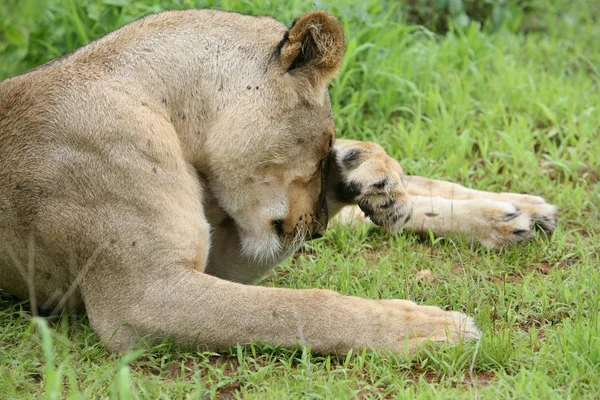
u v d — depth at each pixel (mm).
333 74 8188
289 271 9297
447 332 7188
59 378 6000
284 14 12305
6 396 6699
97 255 7523
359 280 8773
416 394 6652
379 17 13711
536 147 12031
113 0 11875
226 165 8047
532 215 9758
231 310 7359
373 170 8789
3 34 12930
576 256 9484
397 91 12422
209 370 7109
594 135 12039
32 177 7684
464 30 14711
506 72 13305
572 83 13633
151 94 7895
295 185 8289
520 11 15367
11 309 8219
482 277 8766
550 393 6445
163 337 7418
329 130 8367
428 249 9609
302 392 6711
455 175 11203
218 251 8570
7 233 7871
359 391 6707
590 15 16391
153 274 7457
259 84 8031
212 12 8383
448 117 11961
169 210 7566
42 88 7879
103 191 7559
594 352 6938
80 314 8273
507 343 7152
